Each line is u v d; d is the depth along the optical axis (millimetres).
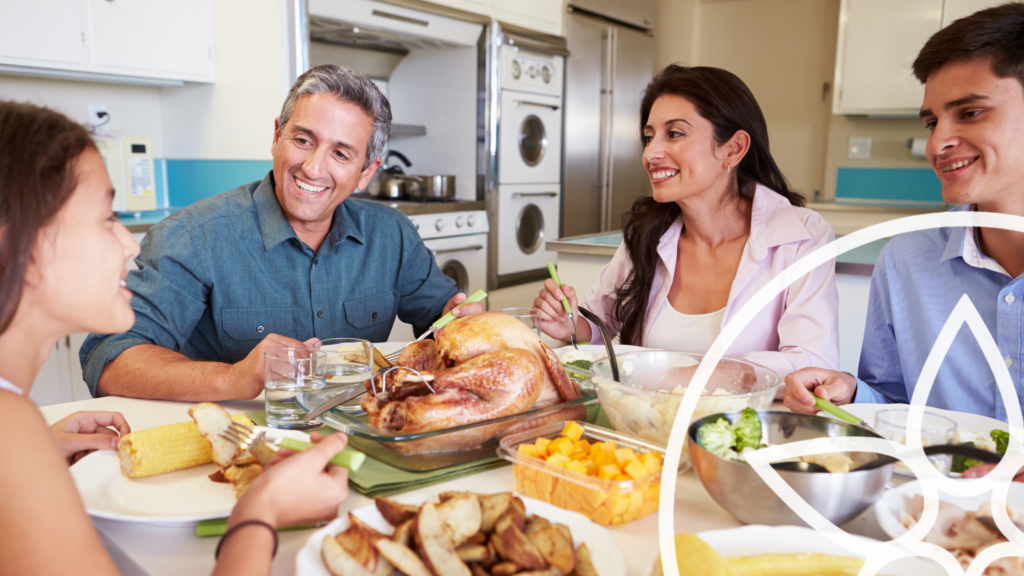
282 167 1438
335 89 1414
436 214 3701
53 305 577
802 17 5094
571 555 579
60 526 500
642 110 1615
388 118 1571
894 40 4230
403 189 3932
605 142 4844
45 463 509
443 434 854
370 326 1681
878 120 4742
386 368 1045
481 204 3986
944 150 1131
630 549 667
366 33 3568
